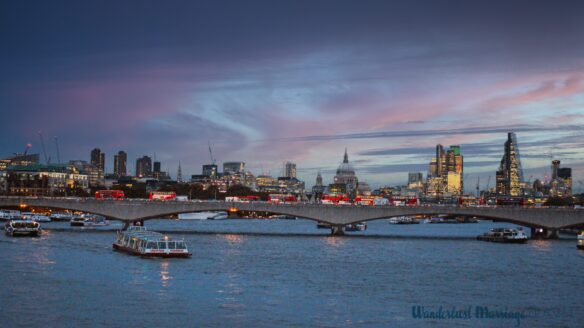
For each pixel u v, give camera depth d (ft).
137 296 357.82
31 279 404.98
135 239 547.49
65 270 444.96
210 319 309.63
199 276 431.02
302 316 319.06
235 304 342.44
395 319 318.86
